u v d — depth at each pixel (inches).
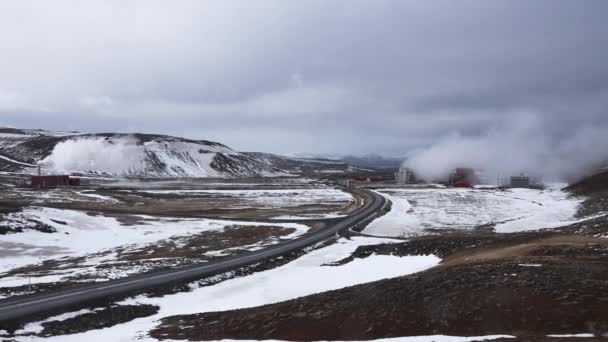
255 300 1272.1
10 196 4547.2
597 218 2228.1
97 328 1109.7
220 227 2938.0
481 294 796.6
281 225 2965.1
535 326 682.2
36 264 1921.8
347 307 877.2
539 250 1190.3
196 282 1528.1
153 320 1139.3
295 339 808.3
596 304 699.4
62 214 2977.4
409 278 1006.4
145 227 2930.6
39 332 1059.3
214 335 893.2
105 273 1615.4
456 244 1710.1
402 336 738.8
